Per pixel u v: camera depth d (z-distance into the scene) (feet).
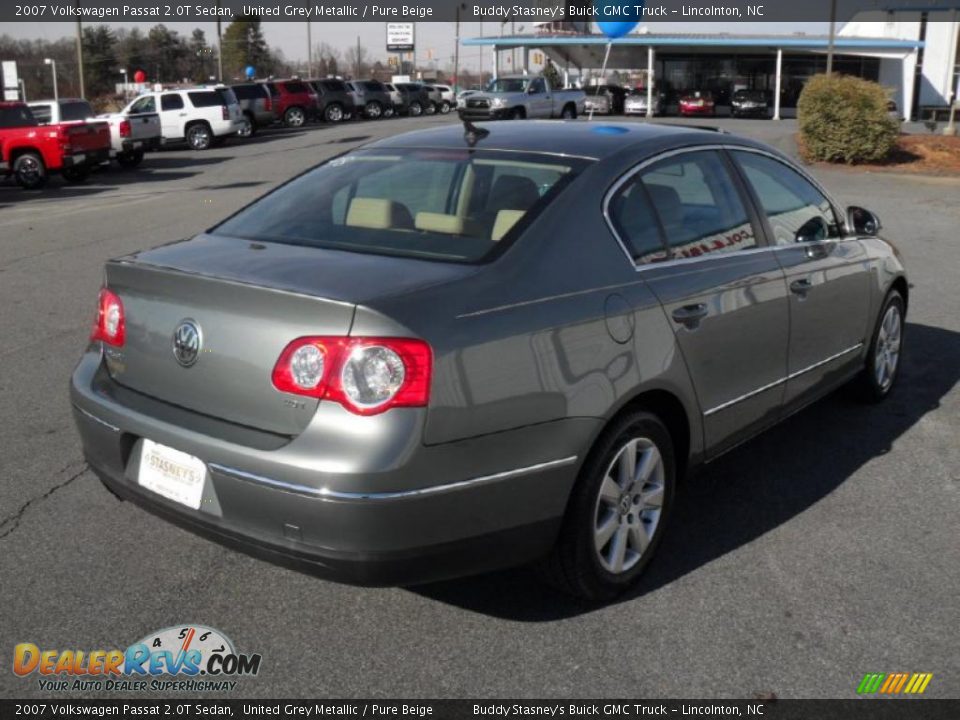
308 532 9.87
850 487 15.84
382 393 9.67
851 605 12.15
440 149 13.87
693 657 11.01
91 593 12.23
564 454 10.94
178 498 10.81
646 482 12.43
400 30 307.78
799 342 15.47
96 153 70.69
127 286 11.67
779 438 18.08
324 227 12.66
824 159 76.89
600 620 11.77
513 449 10.52
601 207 12.32
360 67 367.45
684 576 12.87
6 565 12.87
